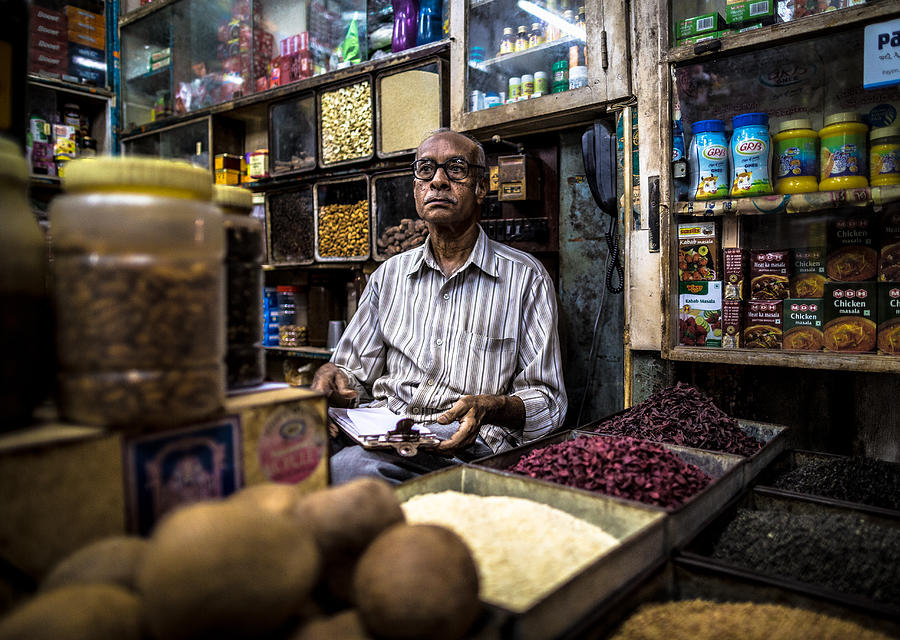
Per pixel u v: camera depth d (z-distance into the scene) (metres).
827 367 1.68
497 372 2.09
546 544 0.95
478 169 2.18
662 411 1.76
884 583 1.06
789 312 1.79
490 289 2.15
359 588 0.59
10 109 0.79
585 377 2.72
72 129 4.11
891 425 1.93
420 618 0.56
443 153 2.12
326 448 0.91
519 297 2.14
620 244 2.20
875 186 1.63
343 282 3.48
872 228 1.67
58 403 0.70
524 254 2.26
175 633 0.50
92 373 0.66
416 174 2.18
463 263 2.21
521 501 1.13
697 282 1.95
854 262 1.69
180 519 0.53
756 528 1.23
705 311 1.93
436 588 0.57
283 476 0.85
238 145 4.02
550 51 2.44
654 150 2.06
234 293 0.90
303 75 3.40
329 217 3.24
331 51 3.37
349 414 1.80
